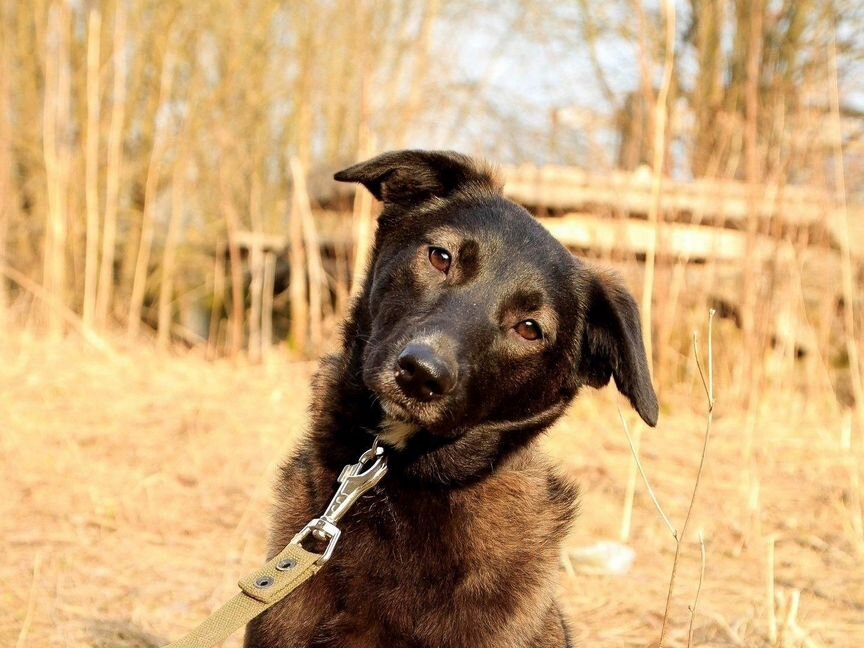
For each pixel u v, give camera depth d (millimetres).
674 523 1286
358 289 850
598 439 1652
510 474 800
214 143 3252
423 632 743
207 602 1023
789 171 2014
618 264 1953
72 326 2383
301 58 3336
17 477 1319
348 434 790
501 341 778
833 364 2117
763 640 959
